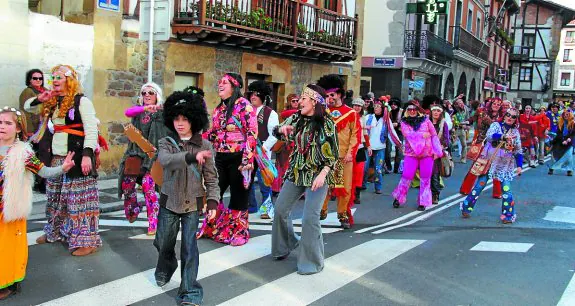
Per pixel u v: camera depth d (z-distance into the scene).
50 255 6.18
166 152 4.82
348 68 20.61
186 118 4.85
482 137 9.31
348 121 7.76
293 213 9.16
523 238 7.77
